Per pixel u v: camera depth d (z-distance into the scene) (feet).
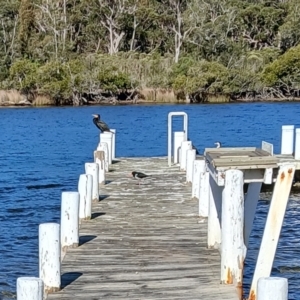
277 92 309.22
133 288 34.50
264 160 33.68
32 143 158.30
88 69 303.27
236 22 343.05
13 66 304.91
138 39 345.72
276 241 33.40
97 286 34.94
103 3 340.18
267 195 77.10
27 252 55.77
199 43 327.88
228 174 33.37
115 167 83.82
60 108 287.28
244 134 174.09
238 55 323.37
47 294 33.68
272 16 353.31
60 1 340.18
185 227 48.70
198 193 58.13
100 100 305.12
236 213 33.71
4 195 85.76
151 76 305.12
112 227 48.67
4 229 64.90
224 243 34.17
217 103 299.99
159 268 37.99
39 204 79.10
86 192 50.93
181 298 32.73
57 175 104.63
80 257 40.34
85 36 343.26
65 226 42.45
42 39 330.34
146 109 270.46
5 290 46.21
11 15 343.26
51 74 299.79
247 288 43.11
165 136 172.55
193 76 300.61
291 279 46.98
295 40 345.72
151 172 78.59
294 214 67.36
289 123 202.49
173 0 343.05
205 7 336.90
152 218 51.96
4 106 299.79
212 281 35.24
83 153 136.36
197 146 149.48
